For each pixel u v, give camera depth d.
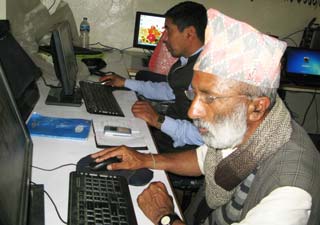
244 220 0.89
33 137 1.34
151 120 1.72
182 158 1.36
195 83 0.94
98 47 3.21
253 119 0.95
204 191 1.34
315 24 3.41
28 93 1.60
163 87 2.21
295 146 0.96
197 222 1.33
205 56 0.92
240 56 0.90
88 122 1.50
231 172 1.05
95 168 1.17
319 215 0.94
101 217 0.94
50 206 0.98
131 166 1.23
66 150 1.29
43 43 2.38
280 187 0.89
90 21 3.13
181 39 1.93
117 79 2.18
